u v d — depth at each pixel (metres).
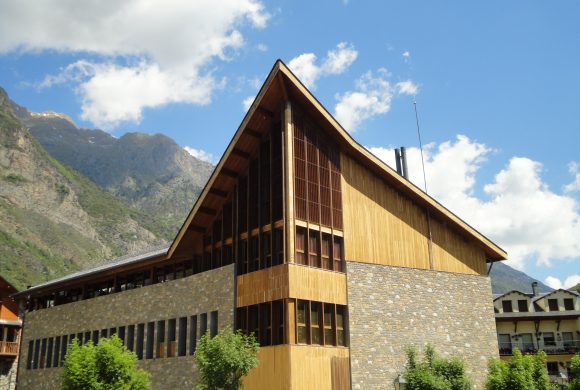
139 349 35.00
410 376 27.19
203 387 25.08
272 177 29.86
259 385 26.95
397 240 32.78
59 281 43.25
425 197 34.22
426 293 33.06
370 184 32.62
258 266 29.31
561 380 36.41
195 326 31.95
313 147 30.38
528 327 50.84
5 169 150.38
